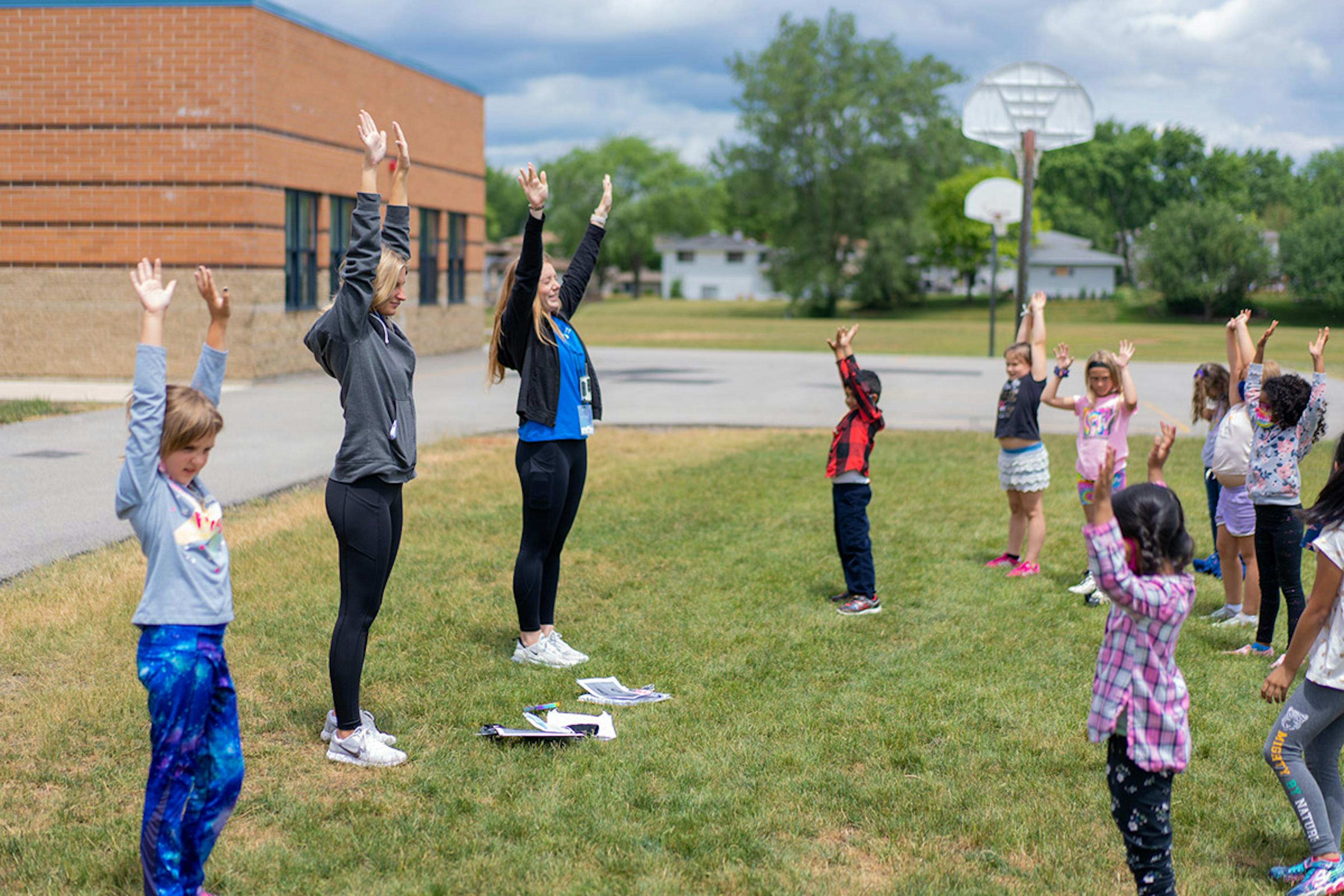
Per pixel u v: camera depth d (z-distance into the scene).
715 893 3.71
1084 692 5.72
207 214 20.50
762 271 116.31
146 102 20.28
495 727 4.95
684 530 9.41
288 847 3.94
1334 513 3.77
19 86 20.31
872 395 7.11
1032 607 7.31
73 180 20.48
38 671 5.64
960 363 30.41
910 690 5.71
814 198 77.50
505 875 3.78
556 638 6.13
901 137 75.44
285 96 21.47
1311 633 3.83
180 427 3.37
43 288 20.70
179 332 20.67
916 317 75.62
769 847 4.00
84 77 20.27
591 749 4.87
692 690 5.66
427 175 28.69
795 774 4.66
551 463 5.86
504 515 9.64
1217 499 7.43
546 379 5.82
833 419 17.39
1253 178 97.31
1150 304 54.78
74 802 4.25
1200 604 7.55
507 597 7.22
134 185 20.47
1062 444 14.88
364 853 3.90
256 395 19.06
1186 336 42.97
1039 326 8.13
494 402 18.83
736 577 7.89
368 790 4.45
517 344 5.85
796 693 5.66
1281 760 3.90
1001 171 85.81
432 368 25.86
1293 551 6.15
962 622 6.97
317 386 20.77
